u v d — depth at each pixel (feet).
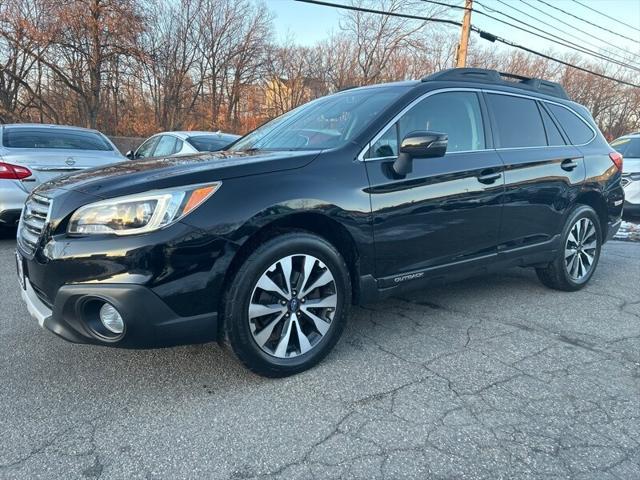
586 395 8.57
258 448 7.02
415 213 10.16
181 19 96.07
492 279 15.96
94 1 70.03
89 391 8.51
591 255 15.07
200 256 7.73
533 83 14.10
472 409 8.06
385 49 107.86
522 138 12.82
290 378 9.01
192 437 7.26
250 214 8.11
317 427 7.53
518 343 10.77
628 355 10.28
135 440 7.17
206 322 8.00
